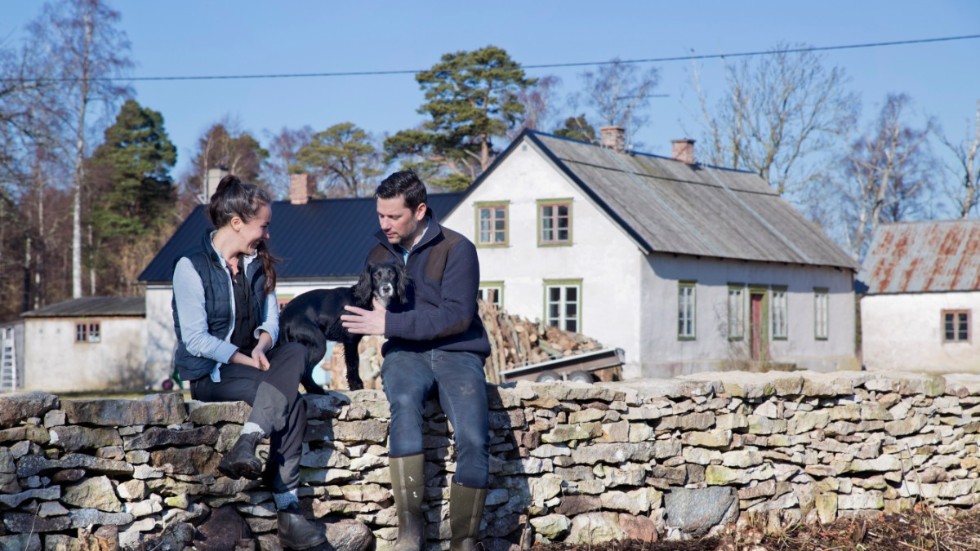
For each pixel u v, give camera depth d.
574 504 6.07
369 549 5.51
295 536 5.02
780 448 6.84
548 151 28.55
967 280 37.97
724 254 29.44
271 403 4.90
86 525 4.70
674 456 6.43
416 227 5.55
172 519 4.95
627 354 27.19
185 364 5.11
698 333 29.06
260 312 5.23
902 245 40.72
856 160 55.22
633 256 27.22
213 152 68.81
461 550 5.21
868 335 39.78
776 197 38.50
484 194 29.88
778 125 48.12
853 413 7.12
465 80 55.97
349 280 31.42
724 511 6.54
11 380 38.16
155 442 4.90
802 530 6.64
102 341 35.56
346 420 5.48
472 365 5.36
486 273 29.77
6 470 4.48
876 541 6.47
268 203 5.14
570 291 28.39
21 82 32.03
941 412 7.56
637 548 6.02
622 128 33.44
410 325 5.15
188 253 5.07
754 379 6.89
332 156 66.56
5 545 4.47
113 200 62.03
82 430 4.71
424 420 5.62
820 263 33.72
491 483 5.76
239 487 5.17
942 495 7.48
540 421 5.98
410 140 55.56
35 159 35.88
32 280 55.09
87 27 45.59
